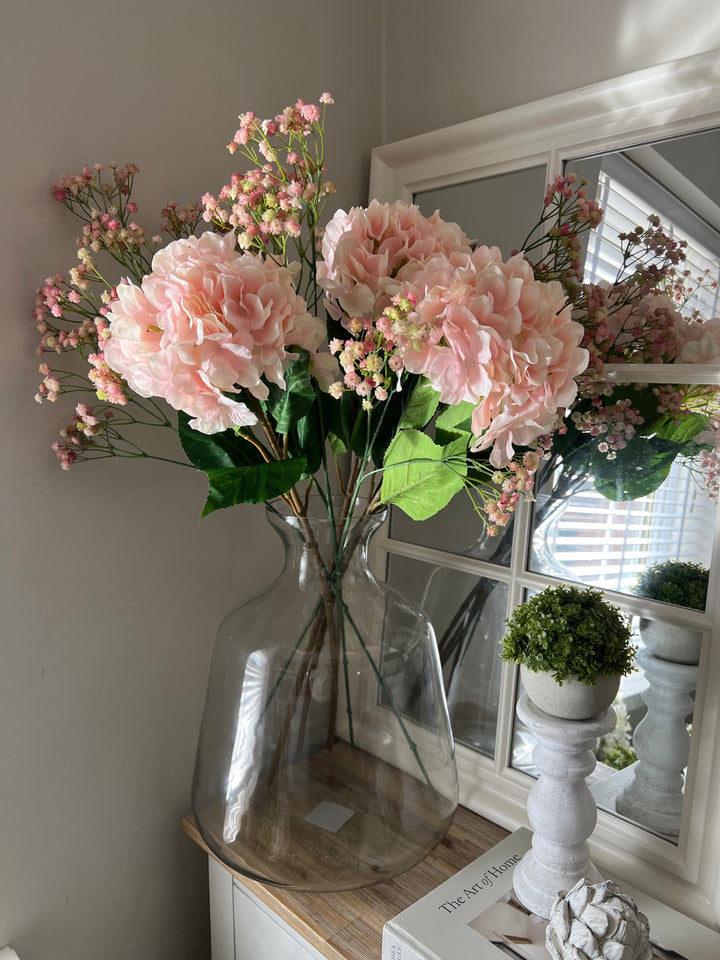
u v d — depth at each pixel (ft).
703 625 2.70
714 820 2.70
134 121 2.85
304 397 2.19
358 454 2.46
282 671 2.50
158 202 2.97
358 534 2.57
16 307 2.61
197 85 3.02
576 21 2.97
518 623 2.57
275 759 2.50
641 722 2.94
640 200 2.80
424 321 1.93
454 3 3.38
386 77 3.77
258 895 2.86
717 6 2.59
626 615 2.94
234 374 1.91
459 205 3.43
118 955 3.35
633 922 2.13
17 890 2.96
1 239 2.54
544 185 3.10
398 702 2.59
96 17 2.68
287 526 2.54
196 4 2.96
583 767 2.53
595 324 2.66
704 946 2.49
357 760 2.54
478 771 3.50
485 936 2.44
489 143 3.23
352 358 2.01
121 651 3.12
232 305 1.88
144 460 3.07
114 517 3.01
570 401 2.06
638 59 2.81
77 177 2.58
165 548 3.21
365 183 3.80
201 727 2.77
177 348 1.85
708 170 2.61
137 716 3.23
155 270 1.98
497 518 2.18
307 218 2.55
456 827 3.29
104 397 2.21
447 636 3.63
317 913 2.72
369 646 2.55
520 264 2.04
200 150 3.08
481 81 3.33
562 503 3.13
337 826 2.52
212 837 2.65
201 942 3.70
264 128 2.23
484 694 3.49
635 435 2.87
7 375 2.62
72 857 3.11
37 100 2.56
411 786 2.61
